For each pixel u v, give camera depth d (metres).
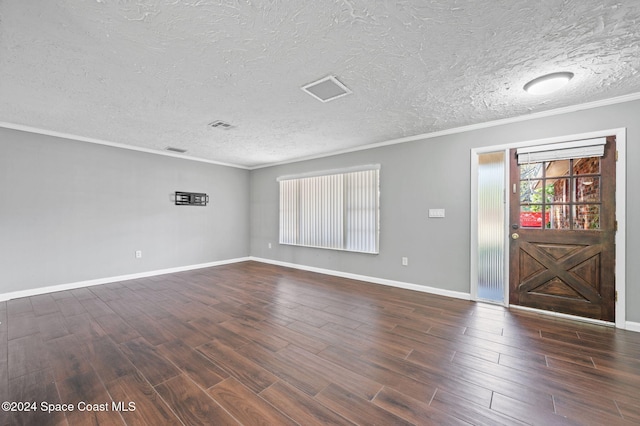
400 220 4.03
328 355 2.12
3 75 2.17
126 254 4.49
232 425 1.42
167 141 4.21
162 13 1.50
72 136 3.90
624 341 2.33
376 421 1.45
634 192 2.55
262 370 1.92
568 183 2.88
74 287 3.95
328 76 2.22
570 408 1.54
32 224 3.63
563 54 1.91
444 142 3.63
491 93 2.53
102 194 4.23
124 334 2.48
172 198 5.08
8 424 1.42
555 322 2.75
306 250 5.31
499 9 1.49
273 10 1.48
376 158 4.28
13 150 3.48
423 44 1.80
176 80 2.27
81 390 1.71
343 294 3.69
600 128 2.70
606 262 2.68
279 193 5.84
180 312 3.03
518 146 3.13
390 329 2.58
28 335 2.46
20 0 1.38
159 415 1.49
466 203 3.48
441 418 1.47
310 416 1.49
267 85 2.37
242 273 5.00
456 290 3.55
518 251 3.14
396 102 2.73
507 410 1.53
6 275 3.44
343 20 1.57
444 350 2.19
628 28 1.62
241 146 4.49
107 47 1.81
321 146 4.47
